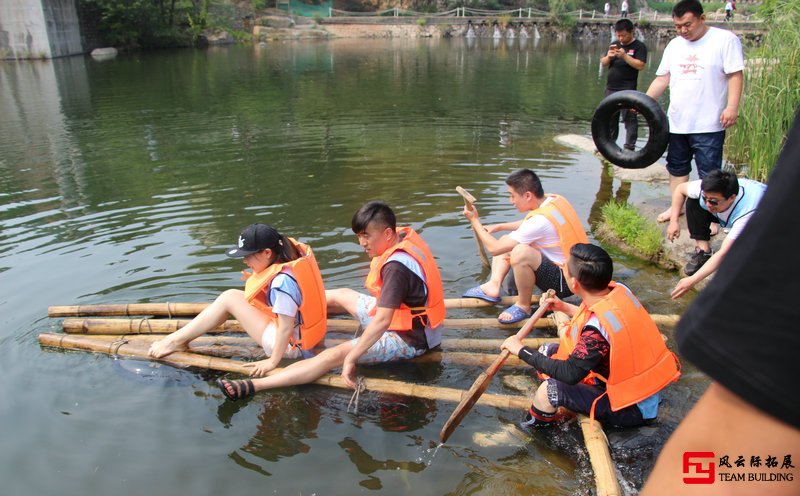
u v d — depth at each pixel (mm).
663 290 4926
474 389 3342
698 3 5227
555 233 4348
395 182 7453
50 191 7387
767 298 658
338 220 6242
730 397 701
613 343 3146
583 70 19469
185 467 3197
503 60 22703
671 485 761
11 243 5840
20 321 4508
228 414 3607
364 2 39469
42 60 22359
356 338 4227
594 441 3160
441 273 5164
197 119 11633
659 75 6062
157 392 3805
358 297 4418
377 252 3965
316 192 7133
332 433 3439
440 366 4047
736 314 676
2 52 22219
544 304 3721
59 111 12570
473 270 5211
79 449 3320
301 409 3641
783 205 663
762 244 668
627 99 6199
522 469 3158
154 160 8711
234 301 4070
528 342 4191
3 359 4090
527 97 14039
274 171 8039
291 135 10172
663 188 7188
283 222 6230
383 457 3250
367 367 4039
